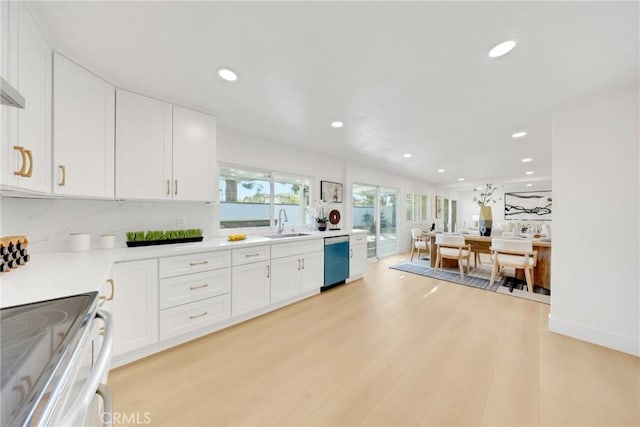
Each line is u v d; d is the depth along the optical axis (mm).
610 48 1431
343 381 1597
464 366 1740
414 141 3371
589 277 2029
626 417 1305
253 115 2486
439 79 1794
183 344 2035
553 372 1664
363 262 4039
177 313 1966
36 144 1263
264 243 2580
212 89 1958
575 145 2076
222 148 2850
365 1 1123
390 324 2404
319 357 1858
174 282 1949
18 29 1078
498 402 1410
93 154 1668
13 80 1051
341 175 4621
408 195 6848
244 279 2416
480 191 8797
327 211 4281
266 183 3439
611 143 1921
